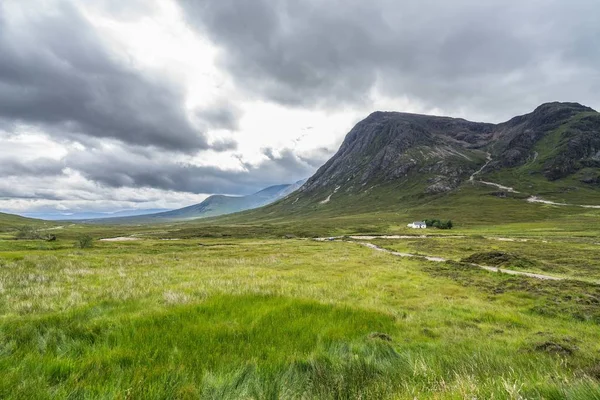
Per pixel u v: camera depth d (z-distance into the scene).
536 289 17.58
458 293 17.22
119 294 11.96
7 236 92.44
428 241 73.38
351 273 24.27
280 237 112.75
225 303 10.14
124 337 6.68
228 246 63.72
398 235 105.94
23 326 7.11
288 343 6.89
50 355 5.50
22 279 15.68
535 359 6.64
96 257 32.62
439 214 195.88
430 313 12.11
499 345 8.09
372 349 6.84
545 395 4.04
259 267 27.19
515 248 51.44
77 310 8.93
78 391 4.29
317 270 26.16
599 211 162.50
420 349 7.11
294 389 4.75
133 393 4.23
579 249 48.16
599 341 9.16
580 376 4.95
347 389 4.73
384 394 4.56
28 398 3.99
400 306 13.55
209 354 5.93
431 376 5.03
